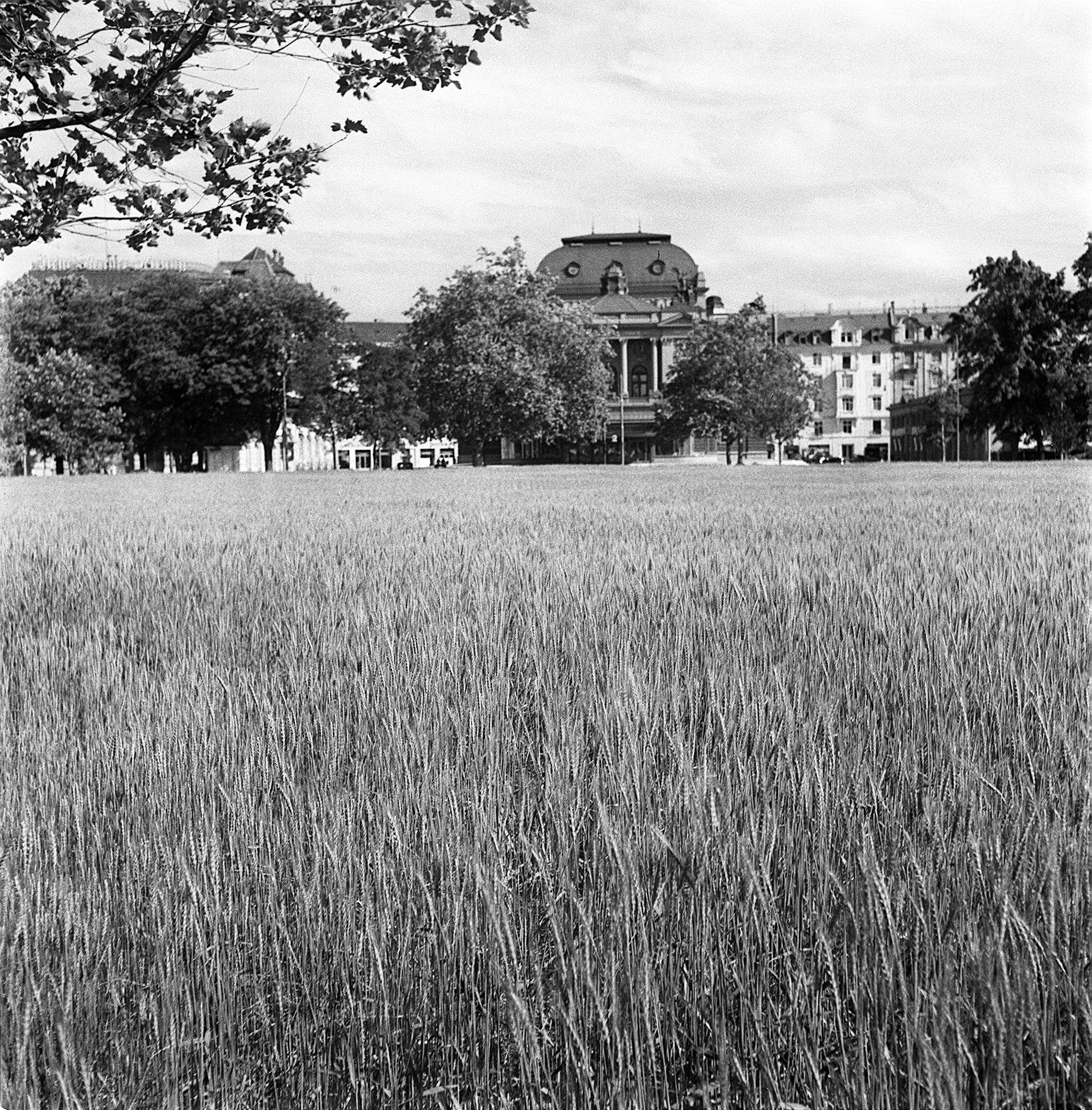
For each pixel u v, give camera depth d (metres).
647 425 128.50
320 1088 2.50
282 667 5.88
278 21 5.20
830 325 153.62
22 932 2.74
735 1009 2.55
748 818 2.96
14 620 8.09
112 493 32.97
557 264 152.12
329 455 127.00
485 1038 2.44
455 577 9.21
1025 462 69.94
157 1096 2.41
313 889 2.86
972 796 3.21
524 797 3.50
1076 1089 2.24
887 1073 2.21
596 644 5.85
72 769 4.12
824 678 5.04
